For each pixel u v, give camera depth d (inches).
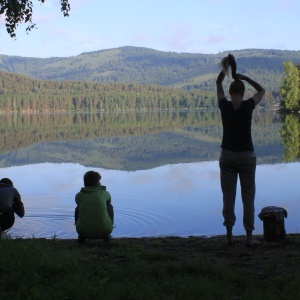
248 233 275.3
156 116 5049.2
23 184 764.6
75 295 179.9
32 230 449.4
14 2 422.0
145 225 478.0
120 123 3513.8
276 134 1894.7
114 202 597.0
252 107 258.5
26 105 7175.2
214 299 178.2
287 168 921.5
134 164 1096.8
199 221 494.6
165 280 199.8
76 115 5802.2
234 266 229.6
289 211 536.7
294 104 3550.7
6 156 1314.0
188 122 3513.8
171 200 609.9
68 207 558.6
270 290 187.5
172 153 1362.0
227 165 264.4
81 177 856.3
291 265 229.3
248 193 269.9
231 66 260.4
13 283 196.2
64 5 458.0
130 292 181.2
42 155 1343.5
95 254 257.6
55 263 220.4
